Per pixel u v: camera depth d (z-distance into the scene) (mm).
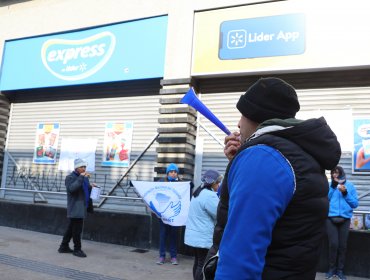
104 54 9742
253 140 1536
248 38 8250
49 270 6410
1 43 11289
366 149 7586
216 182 5359
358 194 7562
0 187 11117
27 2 11031
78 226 7531
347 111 7781
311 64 7719
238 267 1331
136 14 9398
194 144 8875
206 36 8641
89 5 10047
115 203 9539
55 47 10492
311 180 1465
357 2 7547
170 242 7527
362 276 6812
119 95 9977
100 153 9953
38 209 9906
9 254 7230
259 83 1714
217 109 8766
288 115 1686
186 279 6375
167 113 8742
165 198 7531
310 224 1470
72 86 10453
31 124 11039
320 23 7746
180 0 8953
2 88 11133
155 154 9328
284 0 8031
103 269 6723
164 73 8922
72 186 7371
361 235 6910
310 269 1489
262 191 1377
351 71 7812
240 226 1366
